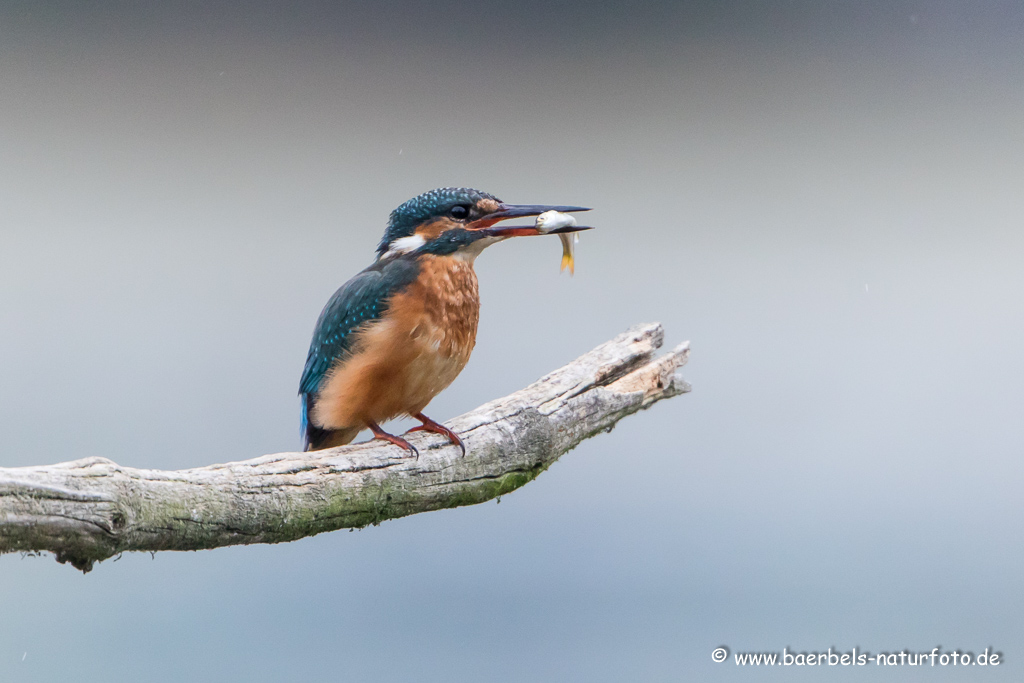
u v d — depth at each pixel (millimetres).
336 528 6906
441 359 6973
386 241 6996
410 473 6926
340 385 6969
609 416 7008
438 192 6992
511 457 6957
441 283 6973
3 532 6816
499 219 6992
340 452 6918
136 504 6844
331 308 6977
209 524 6863
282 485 6887
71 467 6836
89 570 6840
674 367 7051
